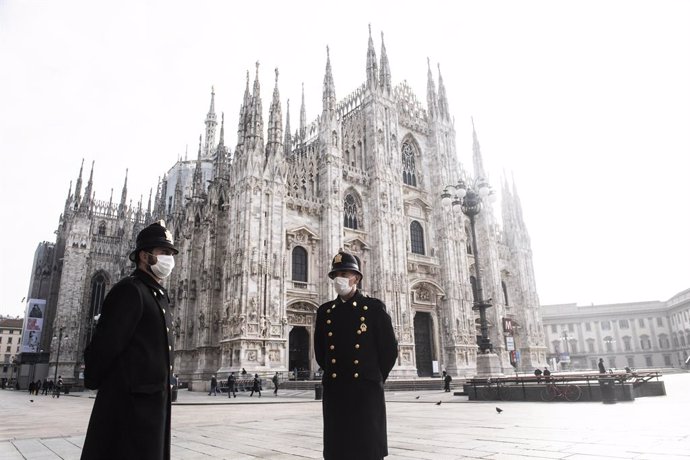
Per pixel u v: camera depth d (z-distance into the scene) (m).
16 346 146.50
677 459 7.82
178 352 54.16
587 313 121.75
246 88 51.41
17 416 22.48
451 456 8.73
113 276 85.75
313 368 47.53
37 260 88.00
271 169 48.16
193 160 98.88
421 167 66.00
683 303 109.88
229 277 45.72
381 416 5.84
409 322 54.12
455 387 40.31
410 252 59.38
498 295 66.69
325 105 55.84
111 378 4.67
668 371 83.50
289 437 12.59
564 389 22.56
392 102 62.56
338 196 52.78
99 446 4.44
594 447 9.23
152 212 96.00
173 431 14.54
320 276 50.19
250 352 42.00
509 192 77.69
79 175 83.88
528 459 8.25
